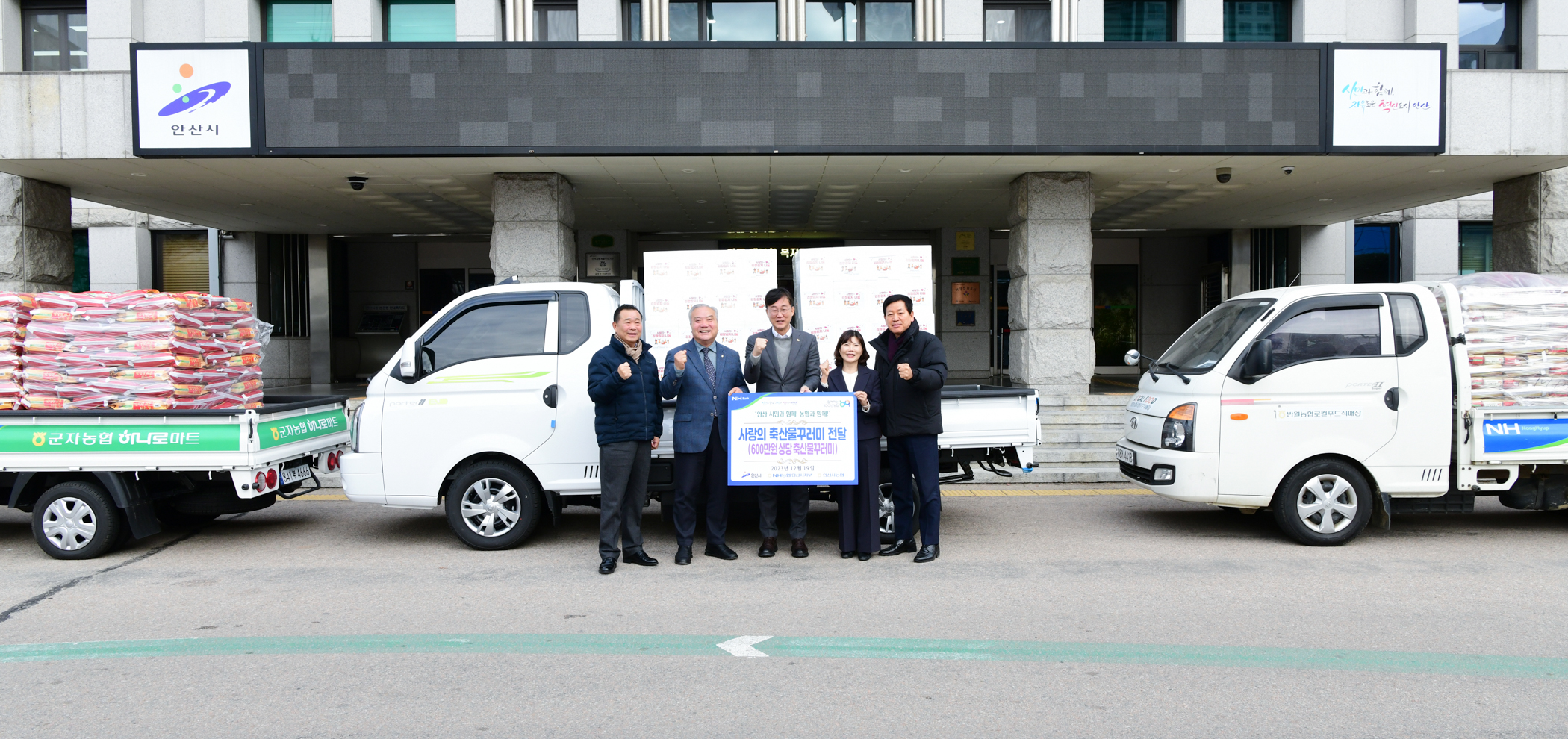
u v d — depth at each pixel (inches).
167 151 382.6
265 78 384.5
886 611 198.7
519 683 156.5
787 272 735.7
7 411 253.8
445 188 481.1
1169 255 764.6
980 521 300.2
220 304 282.8
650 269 275.9
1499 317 260.5
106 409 253.3
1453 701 146.7
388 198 510.3
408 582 225.6
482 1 551.5
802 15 507.5
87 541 253.6
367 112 387.5
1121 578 226.1
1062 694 150.4
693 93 392.2
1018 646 174.4
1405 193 515.2
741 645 176.1
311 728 138.3
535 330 264.7
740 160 416.2
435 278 749.3
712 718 141.4
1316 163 426.9
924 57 394.6
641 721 140.4
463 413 259.8
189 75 382.0
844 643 176.6
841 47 393.4
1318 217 627.2
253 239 660.1
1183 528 288.7
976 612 197.2
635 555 242.4
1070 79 396.8
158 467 252.5
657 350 275.0
